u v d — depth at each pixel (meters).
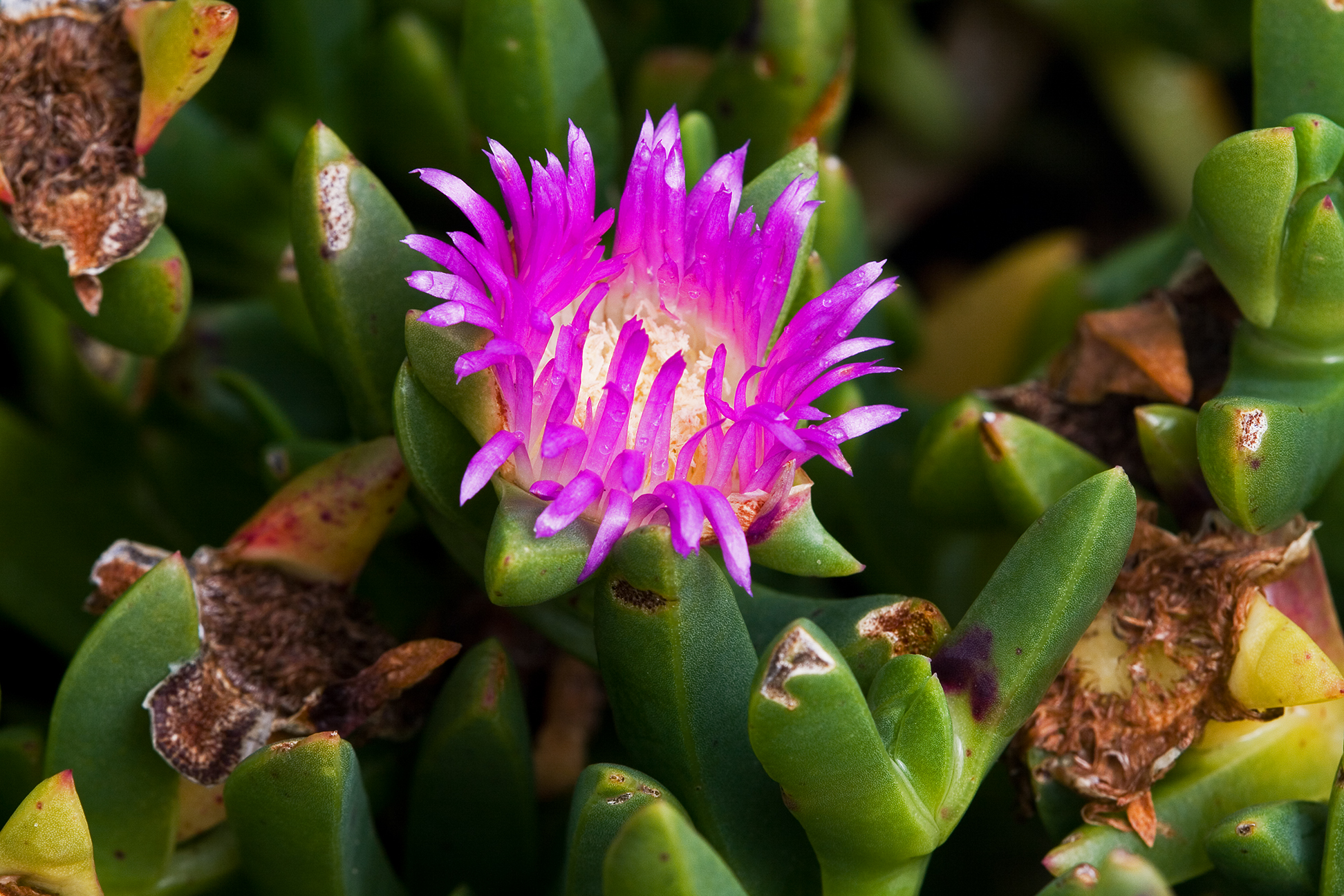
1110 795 0.39
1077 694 0.39
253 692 0.39
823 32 0.42
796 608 0.39
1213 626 0.39
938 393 0.48
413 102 0.45
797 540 0.38
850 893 0.38
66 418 0.45
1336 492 0.41
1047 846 0.42
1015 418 0.40
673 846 0.36
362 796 0.38
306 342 0.44
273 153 0.45
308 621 0.40
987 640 0.38
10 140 0.40
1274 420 0.38
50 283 0.40
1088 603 0.38
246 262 0.46
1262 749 0.39
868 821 0.37
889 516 0.44
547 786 0.42
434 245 0.37
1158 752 0.39
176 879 0.40
